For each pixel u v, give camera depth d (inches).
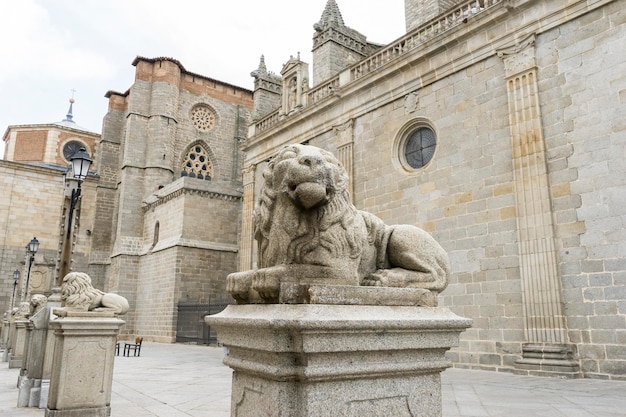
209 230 1259.8
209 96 1791.3
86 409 257.4
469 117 574.2
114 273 1445.6
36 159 1967.3
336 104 778.8
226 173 1776.6
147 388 391.5
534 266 477.1
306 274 121.7
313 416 102.6
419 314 121.9
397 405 115.3
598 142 454.3
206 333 1066.1
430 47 621.0
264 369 108.2
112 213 1676.9
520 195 501.7
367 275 148.4
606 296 426.6
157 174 1557.6
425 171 616.1
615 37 457.1
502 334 496.1
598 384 384.5
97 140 2082.9
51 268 1526.8
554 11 502.0
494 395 331.6
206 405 309.9
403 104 666.8
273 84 1302.9
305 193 122.3
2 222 1519.4
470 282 536.7
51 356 320.8
